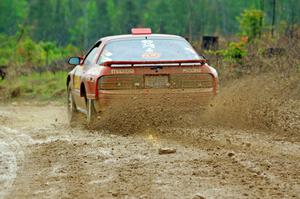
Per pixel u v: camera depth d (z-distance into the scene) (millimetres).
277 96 33344
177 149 21609
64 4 135250
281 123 26828
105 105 26141
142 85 26047
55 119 34094
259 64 41688
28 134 27016
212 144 22391
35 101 46938
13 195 16656
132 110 26141
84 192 16609
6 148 23500
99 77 26125
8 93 49656
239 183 16859
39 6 132250
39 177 18500
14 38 101688
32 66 63344
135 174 18141
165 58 27250
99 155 21016
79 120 30969
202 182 17031
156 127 26031
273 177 17375
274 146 22047
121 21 112625
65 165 19875
